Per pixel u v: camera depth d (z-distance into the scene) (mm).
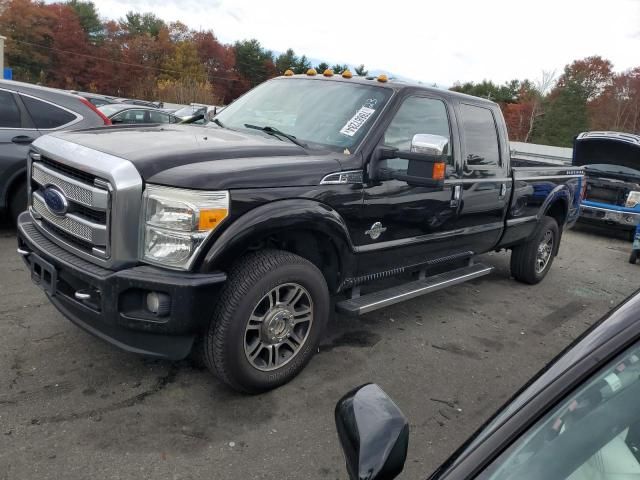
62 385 3496
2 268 5461
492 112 5523
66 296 3340
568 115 63531
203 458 2963
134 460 2889
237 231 3176
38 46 74062
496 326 5379
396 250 4422
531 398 1439
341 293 4566
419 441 3344
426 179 3811
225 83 89625
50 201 3504
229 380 3410
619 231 12164
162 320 3086
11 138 6289
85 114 6855
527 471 1338
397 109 4293
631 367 1378
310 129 4293
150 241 3115
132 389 3531
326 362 4184
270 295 3469
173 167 3188
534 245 6637
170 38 85812
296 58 96375
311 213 3516
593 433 1339
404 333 4914
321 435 3270
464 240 5254
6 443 2914
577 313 6070
